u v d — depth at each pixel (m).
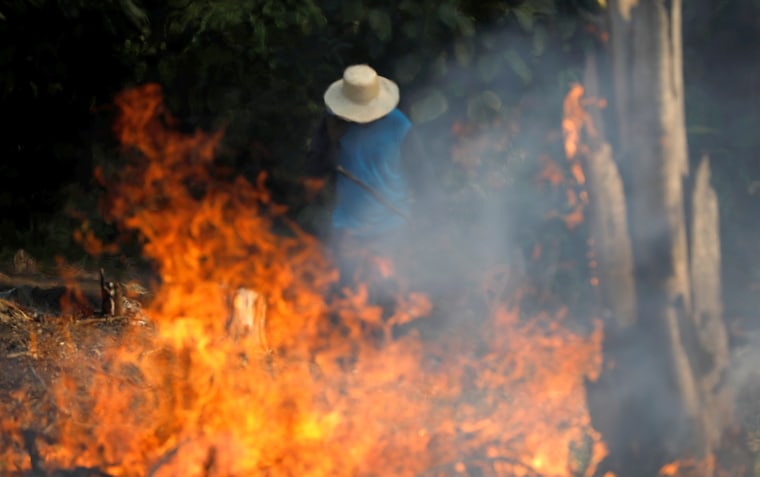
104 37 21.17
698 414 8.86
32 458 10.88
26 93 21.53
